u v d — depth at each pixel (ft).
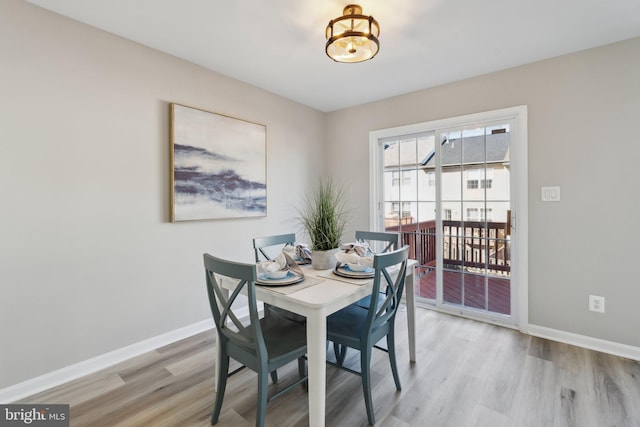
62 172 6.37
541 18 6.38
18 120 5.83
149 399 5.87
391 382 6.38
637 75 7.05
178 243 8.33
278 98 11.08
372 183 11.84
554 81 8.06
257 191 10.27
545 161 8.23
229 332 5.04
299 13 6.25
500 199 9.17
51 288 6.27
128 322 7.41
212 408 5.62
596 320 7.66
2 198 5.69
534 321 8.54
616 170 7.32
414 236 11.09
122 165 7.23
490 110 9.08
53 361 6.31
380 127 11.55
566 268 8.02
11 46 5.74
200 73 8.70
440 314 10.14
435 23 6.56
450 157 10.07
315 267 6.73
